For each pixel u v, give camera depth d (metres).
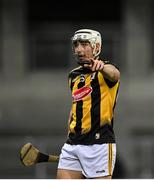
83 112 13.46
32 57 49.00
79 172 13.70
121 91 47.22
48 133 46.81
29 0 49.25
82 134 13.48
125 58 48.25
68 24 49.53
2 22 48.41
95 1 49.25
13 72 48.44
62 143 45.91
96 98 13.41
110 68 12.98
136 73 47.81
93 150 13.44
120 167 44.75
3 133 46.97
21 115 47.47
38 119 47.38
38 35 49.28
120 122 46.28
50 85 48.16
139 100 47.00
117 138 45.50
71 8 49.66
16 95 48.00
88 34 13.32
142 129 46.41
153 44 48.41
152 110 46.84
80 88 13.54
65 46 49.34
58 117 47.34
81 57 13.37
